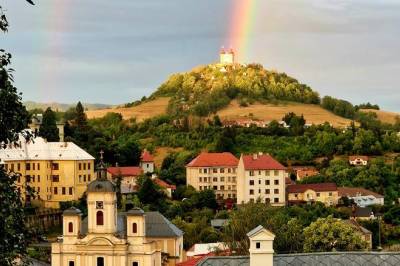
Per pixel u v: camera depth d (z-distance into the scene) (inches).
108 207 7042.3
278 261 2918.3
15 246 2030.0
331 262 2935.5
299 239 7204.7
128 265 7076.8
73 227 7116.1
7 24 1998.0
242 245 6815.9
